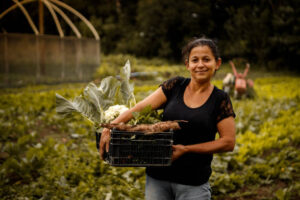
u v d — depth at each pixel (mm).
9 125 6441
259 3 27453
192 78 2213
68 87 13555
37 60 15375
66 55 16734
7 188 3895
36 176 4383
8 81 14039
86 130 6547
